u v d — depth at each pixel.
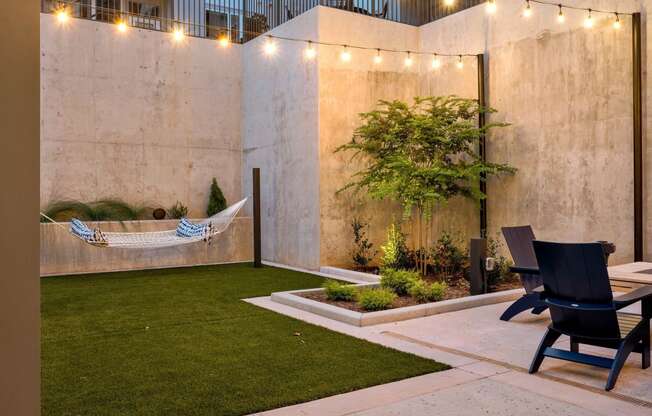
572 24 7.41
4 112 1.05
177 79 10.55
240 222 10.43
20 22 1.10
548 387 3.23
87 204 9.67
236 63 11.19
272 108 10.16
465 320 5.06
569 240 7.45
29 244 1.12
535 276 5.03
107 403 2.95
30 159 1.12
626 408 2.89
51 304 5.98
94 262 8.94
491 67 8.56
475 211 8.80
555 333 3.62
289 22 9.62
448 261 7.96
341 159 9.08
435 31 9.59
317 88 8.86
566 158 7.49
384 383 3.30
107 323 5.00
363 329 4.72
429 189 7.70
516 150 8.16
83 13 11.19
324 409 2.88
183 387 3.21
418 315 5.20
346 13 9.12
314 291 6.34
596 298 3.31
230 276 8.29
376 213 9.42
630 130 6.77
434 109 8.48
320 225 8.85
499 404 2.95
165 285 7.37
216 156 10.95
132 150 10.11
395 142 8.48
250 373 3.48
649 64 6.60
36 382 1.14
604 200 7.04
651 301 3.50
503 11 8.38
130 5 13.15
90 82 9.73
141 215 10.09
